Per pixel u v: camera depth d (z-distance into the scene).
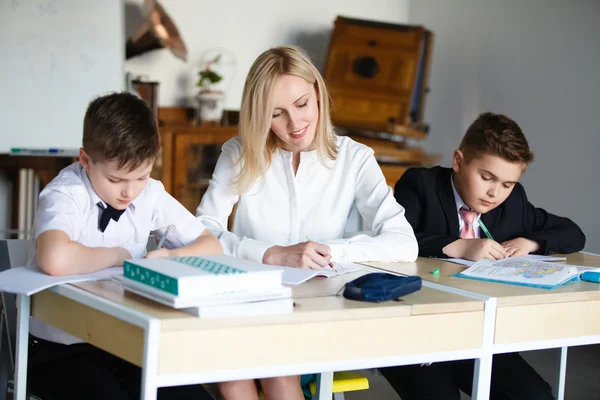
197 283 1.08
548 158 3.91
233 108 4.75
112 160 1.37
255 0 4.76
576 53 3.75
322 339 1.16
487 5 4.35
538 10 3.99
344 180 1.97
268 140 1.93
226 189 1.89
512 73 4.18
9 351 1.58
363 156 1.98
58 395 1.41
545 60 3.95
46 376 1.44
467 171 1.94
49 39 3.40
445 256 1.87
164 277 1.09
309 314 1.14
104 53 3.51
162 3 4.54
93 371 1.43
